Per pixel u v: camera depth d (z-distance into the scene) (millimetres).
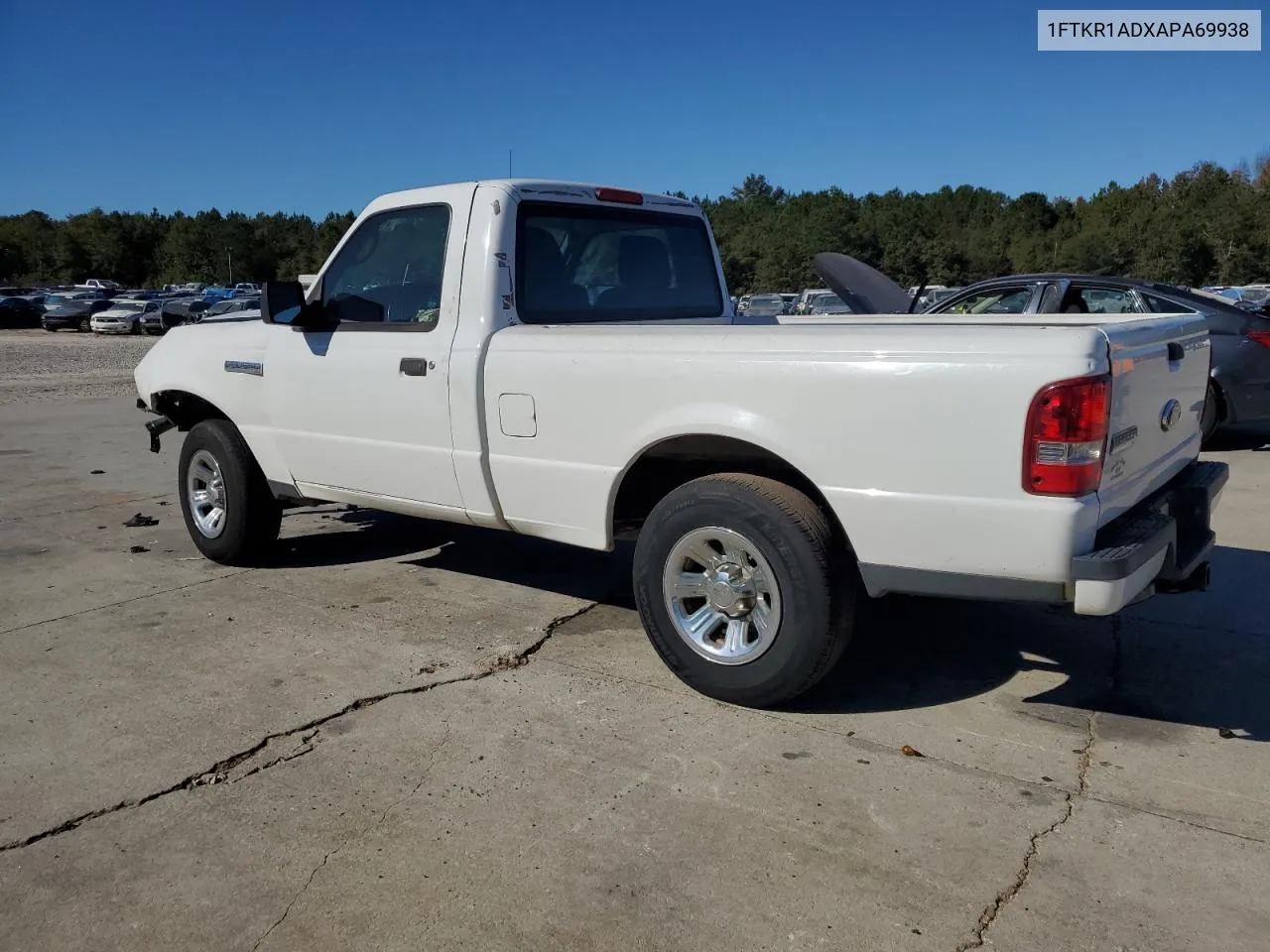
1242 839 2998
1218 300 9031
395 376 4754
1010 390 3242
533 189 4672
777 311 28906
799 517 3641
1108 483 3379
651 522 4004
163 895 2785
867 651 4523
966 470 3340
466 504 4660
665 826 3088
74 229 114688
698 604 4109
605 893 2768
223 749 3623
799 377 3598
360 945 2578
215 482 5883
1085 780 3350
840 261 7539
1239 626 4801
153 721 3850
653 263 5422
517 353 4328
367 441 4961
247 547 5824
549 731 3738
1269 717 3830
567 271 4859
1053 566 3262
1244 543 6199
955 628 4801
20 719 3881
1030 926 2609
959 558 3406
